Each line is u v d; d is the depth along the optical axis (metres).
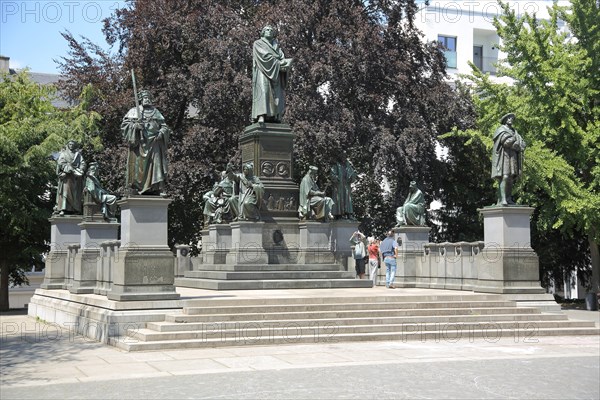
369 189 44.81
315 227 25.34
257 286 22.91
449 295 20.30
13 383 11.97
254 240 24.38
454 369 13.15
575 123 31.69
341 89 39.41
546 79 32.28
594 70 33.00
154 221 18.30
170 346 15.66
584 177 33.38
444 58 43.78
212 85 37.38
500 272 21.42
